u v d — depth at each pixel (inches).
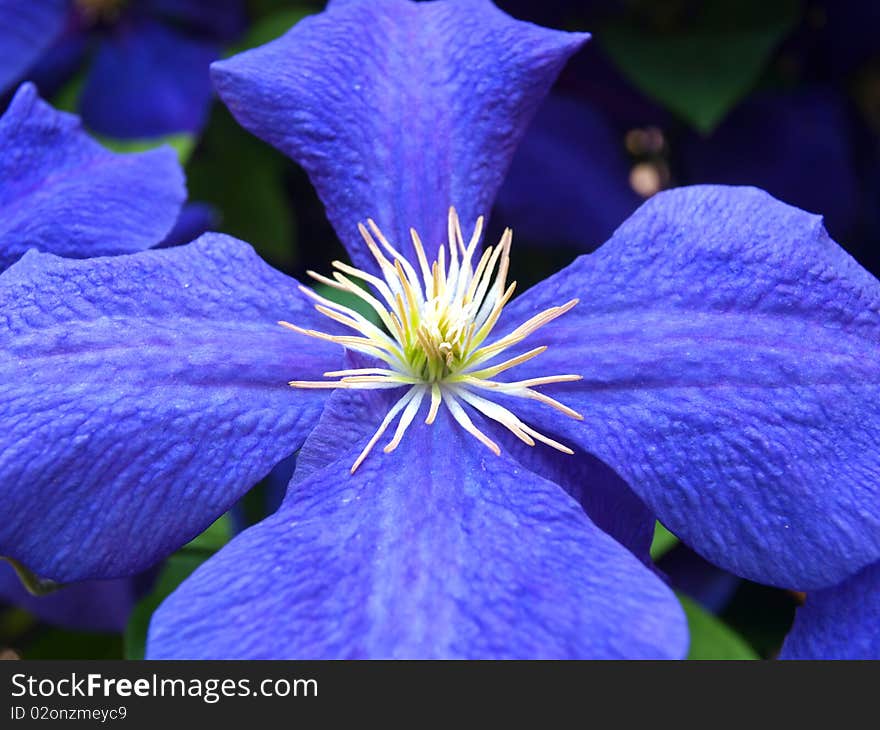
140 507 9.4
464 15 11.2
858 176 14.6
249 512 11.9
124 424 9.5
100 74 13.9
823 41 14.4
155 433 9.5
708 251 10.2
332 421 9.7
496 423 10.0
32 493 9.3
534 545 9.2
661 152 14.6
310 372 10.0
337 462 9.6
